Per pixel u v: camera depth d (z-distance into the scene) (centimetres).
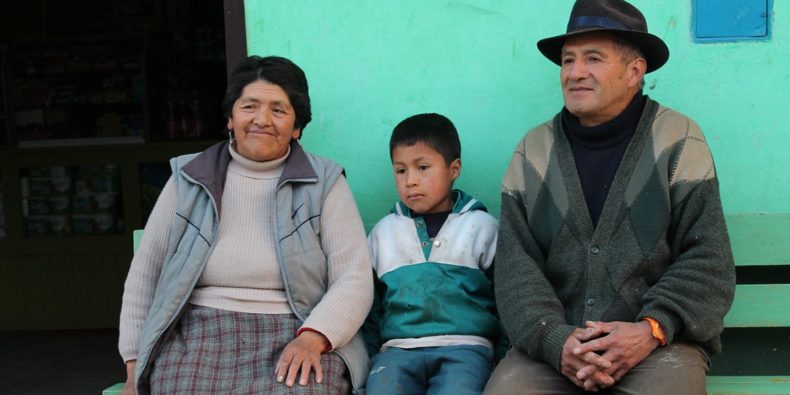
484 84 271
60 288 535
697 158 214
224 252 232
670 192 214
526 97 270
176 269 230
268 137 235
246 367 218
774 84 261
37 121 566
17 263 536
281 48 276
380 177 279
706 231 208
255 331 227
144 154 528
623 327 200
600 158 221
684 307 202
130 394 230
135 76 561
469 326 236
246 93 234
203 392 212
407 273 240
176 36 573
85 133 563
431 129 243
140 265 239
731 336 269
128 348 232
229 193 238
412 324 236
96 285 532
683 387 195
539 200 226
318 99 278
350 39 274
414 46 272
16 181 532
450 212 250
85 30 596
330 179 241
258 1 275
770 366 267
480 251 242
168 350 224
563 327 205
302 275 232
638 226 214
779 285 243
